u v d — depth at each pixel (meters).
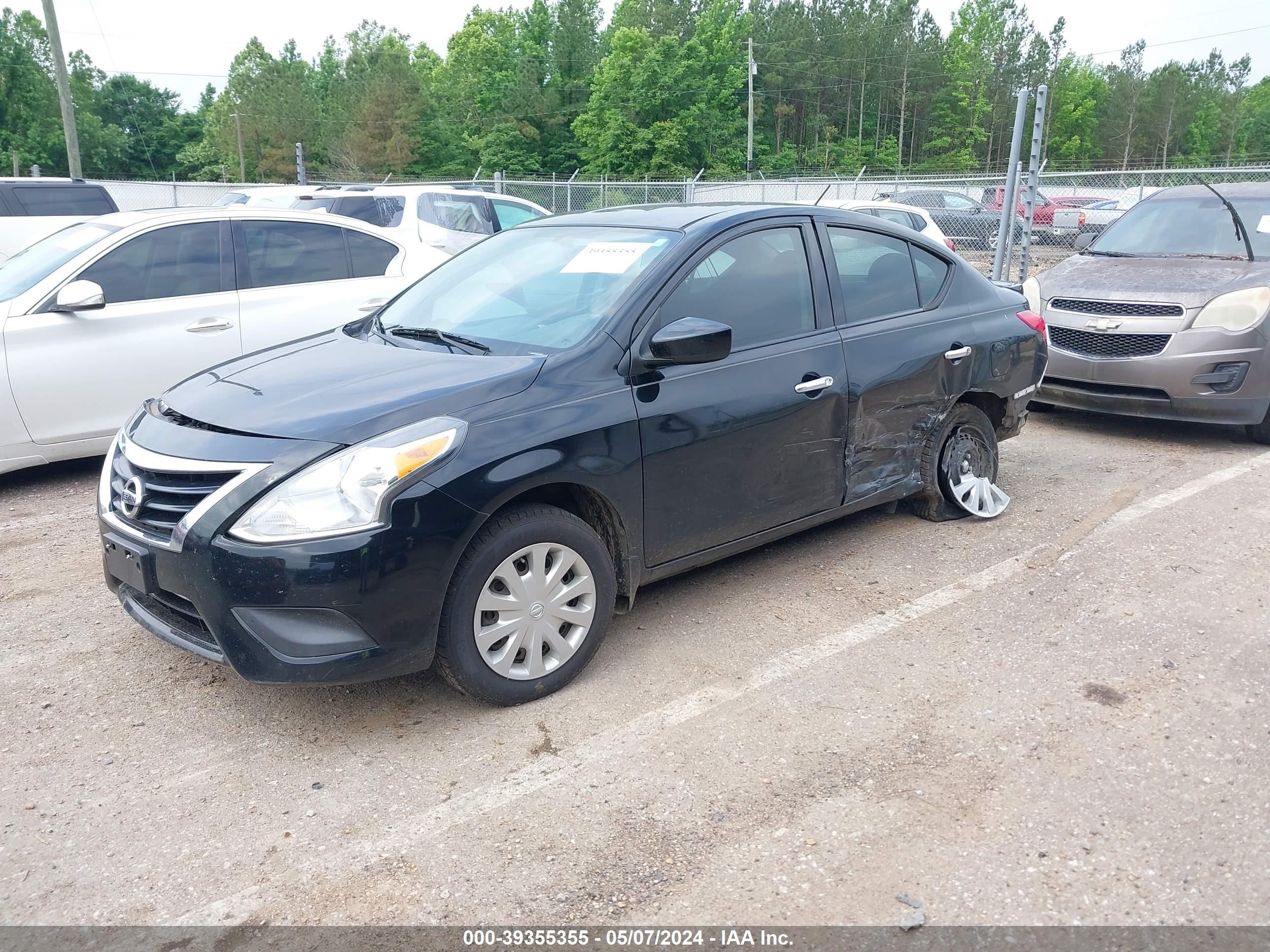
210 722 3.38
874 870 2.58
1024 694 3.46
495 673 3.30
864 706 3.40
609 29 79.31
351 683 3.00
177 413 3.41
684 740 3.21
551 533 3.33
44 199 12.48
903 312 4.66
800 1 84.88
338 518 2.91
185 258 6.25
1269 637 3.85
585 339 3.54
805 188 21.44
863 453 4.45
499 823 2.80
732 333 3.93
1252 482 5.91
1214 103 95.69
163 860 2.67
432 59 100.12
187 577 2.98
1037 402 7.86
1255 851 2.63
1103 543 4.89
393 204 11.06
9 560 4.86
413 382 3.33
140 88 94.19
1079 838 2.69
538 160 71.31
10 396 5.61
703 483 3.78
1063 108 86.25
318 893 2.54
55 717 3.41
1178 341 6.54
